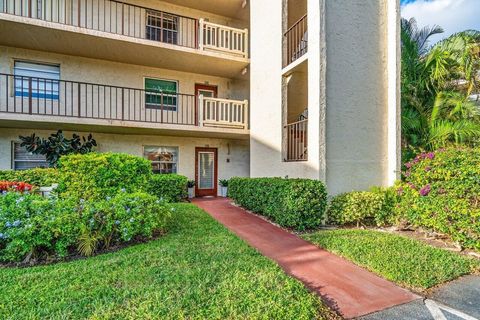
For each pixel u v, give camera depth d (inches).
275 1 350.3
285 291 123.1
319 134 260.1
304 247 197.5
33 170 319.6
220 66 441.1
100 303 111.3
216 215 303.4
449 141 300.5
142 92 426.9
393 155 289.1
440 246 199.9
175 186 392.5
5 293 119.0
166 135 447.2
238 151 506.9
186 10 453.7
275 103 349.4
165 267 147.6
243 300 114.5
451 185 196.7
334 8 271.9
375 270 155.8
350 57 278.8
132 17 414.0
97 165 230.2
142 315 102.8
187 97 459.8
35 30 315.9
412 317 113.4
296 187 238.5
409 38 360.8
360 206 249.9
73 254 168.1
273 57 354.6
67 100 377.1
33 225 154.3
